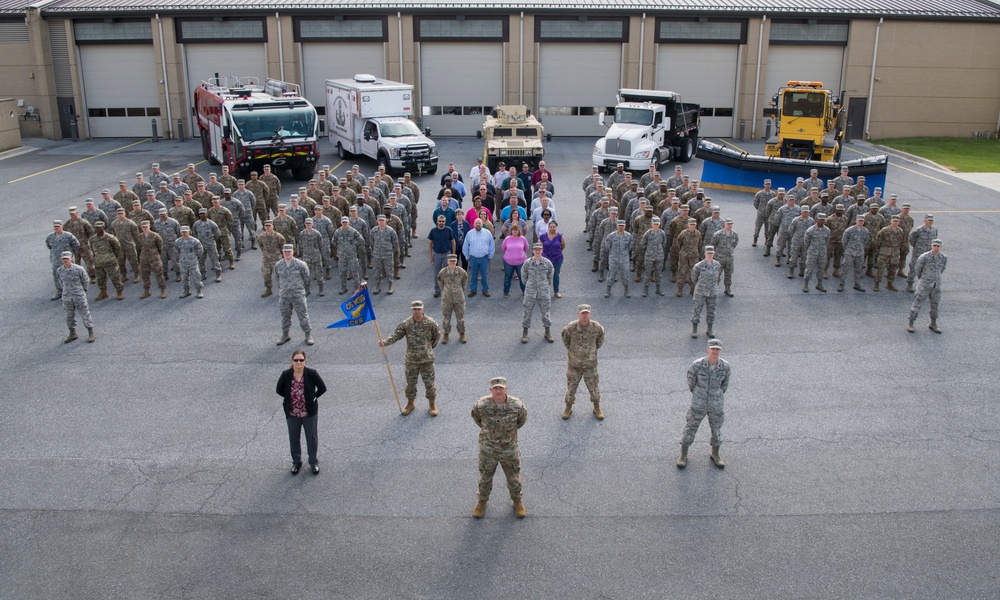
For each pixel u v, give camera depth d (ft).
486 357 46.78
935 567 28.45
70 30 132.77
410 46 133.39
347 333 50.60
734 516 31.37
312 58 135.44
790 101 105.50
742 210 85.05
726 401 41.06
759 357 46.57
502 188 76.54
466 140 135.33
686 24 133.08
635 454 35.96
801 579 27.78
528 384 43.09
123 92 136.77
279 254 56.75
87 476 34.37
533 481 33.81
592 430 38.09
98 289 59.31
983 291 58.54
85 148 126.82
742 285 59.93
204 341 49.26
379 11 131.34
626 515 31.42
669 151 111.96
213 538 30.17
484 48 135.03
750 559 28.86
